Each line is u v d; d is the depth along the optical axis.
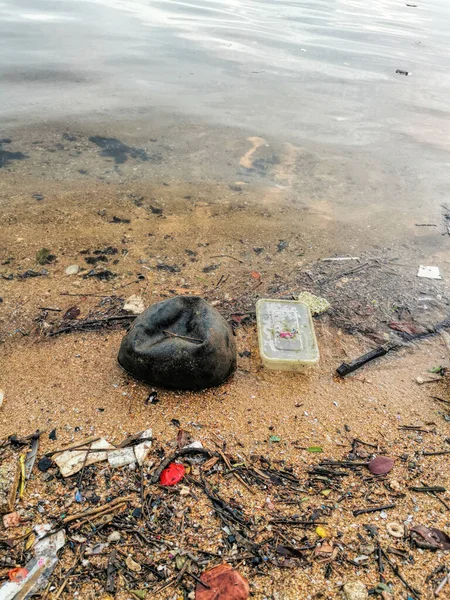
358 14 3.91
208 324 0.83
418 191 1.53
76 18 2.93
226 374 0.85
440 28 3.61
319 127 1.86
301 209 1.40
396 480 0.71
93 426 0.75
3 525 0.61
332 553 0.60
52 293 1.03
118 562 0.58
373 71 2.49
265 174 1.55
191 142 1.68
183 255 1.19
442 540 0.63
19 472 0.67
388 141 1.80
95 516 0.62
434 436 0.80
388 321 1.04
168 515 0.63
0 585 0.55
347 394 0.87
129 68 2.22
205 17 3.29
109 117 1.78
